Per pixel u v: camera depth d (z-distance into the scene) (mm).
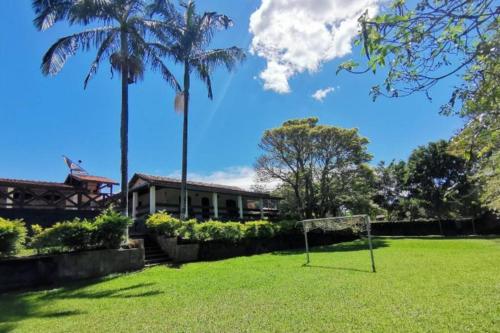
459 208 29516
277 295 7379
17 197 17906
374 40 2324
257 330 5113
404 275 9156
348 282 8484
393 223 33469
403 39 2291
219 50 18531
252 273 10680
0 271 9734
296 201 25859
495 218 27531
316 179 25250
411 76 2480
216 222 17141
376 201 35000
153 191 20031
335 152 24406
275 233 20016
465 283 7750
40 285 10305
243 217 25375
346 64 2531
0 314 6859
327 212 26328
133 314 6383
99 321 6023
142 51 14422
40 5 13289
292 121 25812
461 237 25828
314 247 21312
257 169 25969
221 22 18250
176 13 15883
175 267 12930
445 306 5891
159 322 5793
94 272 11508
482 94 2391
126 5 14297
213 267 12516
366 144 24938
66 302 7785
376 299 6598
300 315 5750
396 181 34719
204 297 7547
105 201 17734
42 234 11266
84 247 11727
